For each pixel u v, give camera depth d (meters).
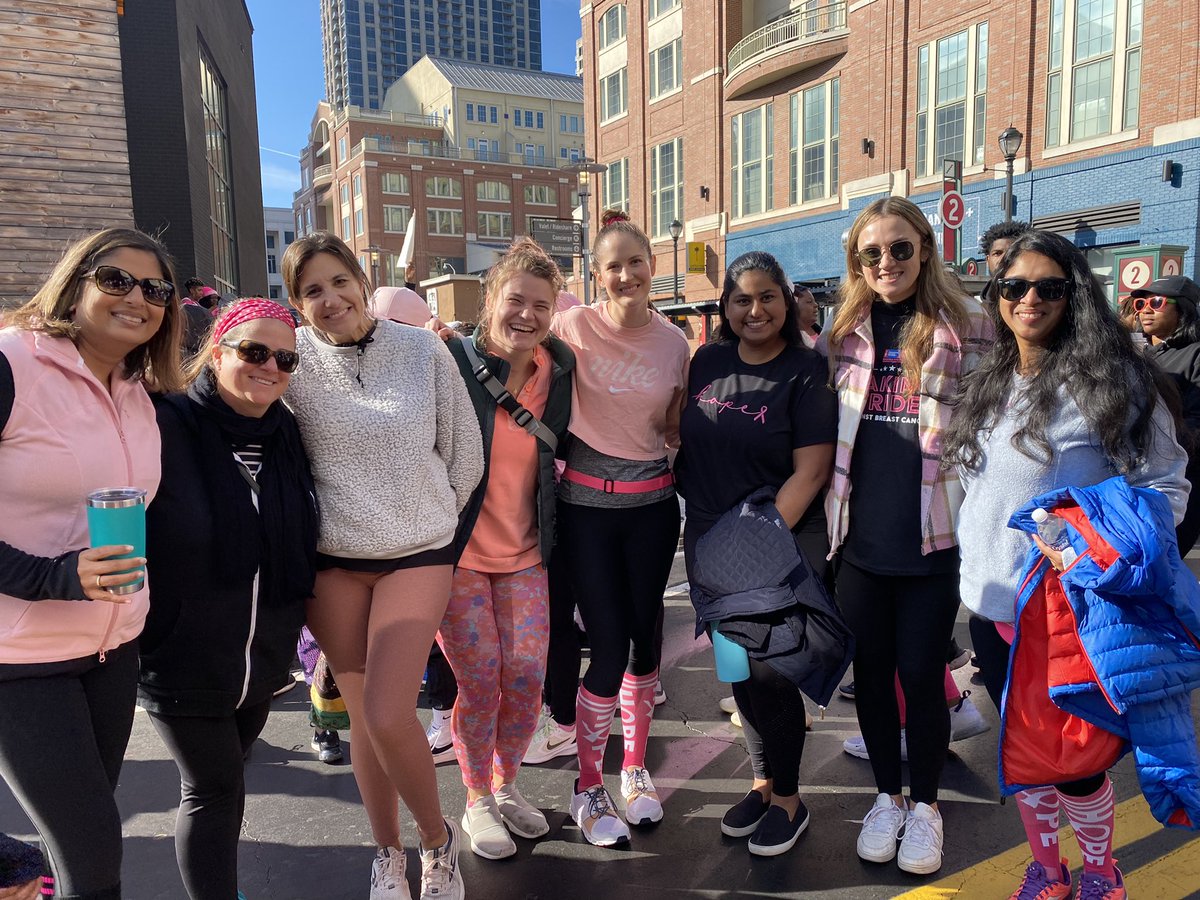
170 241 13.26
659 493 2.81
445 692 3.37
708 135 23.95
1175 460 2.03
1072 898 2.31
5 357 1.65
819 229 20.86
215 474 1.96
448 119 70.06
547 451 2.65
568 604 3.24
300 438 2.20
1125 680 1.88
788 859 2.63
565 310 3.20
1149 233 14.34
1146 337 4.08
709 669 4.31
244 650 2.00
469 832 2.74
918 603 2.53
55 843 1.69
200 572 1.92
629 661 2.90
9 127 7.64
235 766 2.08
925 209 18.22
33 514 1.69
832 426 2.61
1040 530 1.97
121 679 1.85
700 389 2.77
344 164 65.00
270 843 2.82
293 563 2.08
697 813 2.95
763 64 21.31
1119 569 1.83
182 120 13.18
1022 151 16.27
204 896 2.05
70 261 1.77
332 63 146.62
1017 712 2.11
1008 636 2.18
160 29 12.97
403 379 2.29
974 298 2.63
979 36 16.97
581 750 2.80
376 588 2.29
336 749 3.43
